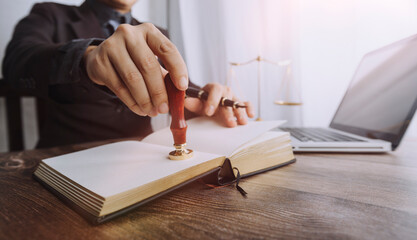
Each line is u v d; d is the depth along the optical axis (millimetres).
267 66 1052
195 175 283
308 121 973
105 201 219
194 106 520
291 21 964
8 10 1011
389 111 500
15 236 209
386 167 380
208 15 1235
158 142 410
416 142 571
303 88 967
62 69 424
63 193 269
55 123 846
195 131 421
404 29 729
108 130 864
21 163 431
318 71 930
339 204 258
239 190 293
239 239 204
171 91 316
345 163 403
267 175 348
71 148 549
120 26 326
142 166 283
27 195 286
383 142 465
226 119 422
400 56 524
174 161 294
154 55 327
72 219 234
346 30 854
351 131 595
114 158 318
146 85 322
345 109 675
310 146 471
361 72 670
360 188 298
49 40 767
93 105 830
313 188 300
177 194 287
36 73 491
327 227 218
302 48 956
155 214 243
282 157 391
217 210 250
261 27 1057
